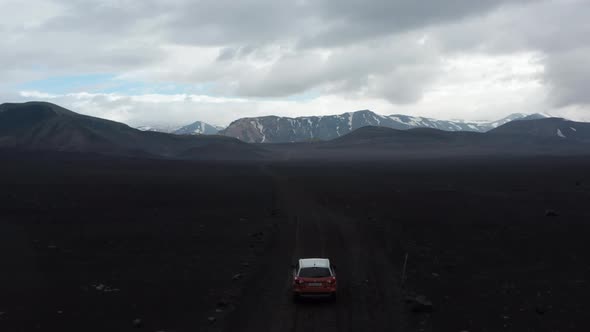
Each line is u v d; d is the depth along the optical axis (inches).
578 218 1792.6
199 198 2647.6
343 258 1189.1
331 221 1819.6
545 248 1286.9
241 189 3243.1
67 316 772.0
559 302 828.0
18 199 2453.2
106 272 1059.9
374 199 2593.5
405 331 690.8
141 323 728.3
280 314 770.2
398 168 5994.1
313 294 812.6
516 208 2122.3
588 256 1184.8
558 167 5433.1
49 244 1363.2
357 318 748.0
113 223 1758.1
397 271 1058.1
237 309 799.7
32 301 851.4
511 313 770.8
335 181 3983.8
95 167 5644.7
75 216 1921.8
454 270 1065.5
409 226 1686.8
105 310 801.6
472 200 2474.2
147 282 976.3
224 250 1295.5
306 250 1286.9
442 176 4372.5
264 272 1053.2
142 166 6102.4
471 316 756.0
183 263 1143.0
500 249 1286.9
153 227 1675.7
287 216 1969.7
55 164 6058.1
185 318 757.9
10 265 1118.4
